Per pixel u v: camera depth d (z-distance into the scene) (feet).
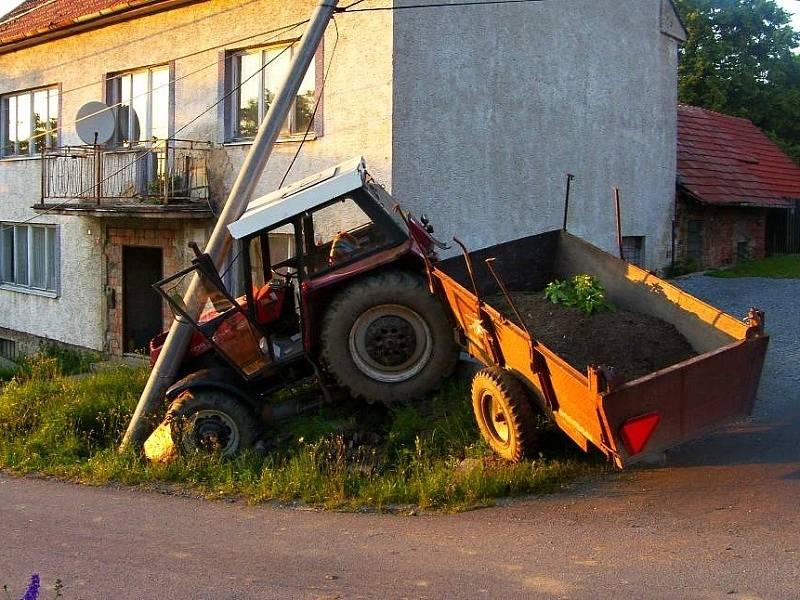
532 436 22.79
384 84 37.35
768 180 72.43
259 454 27.76
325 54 39.70
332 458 26.50
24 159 58.70
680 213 61.67
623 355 22.57
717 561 16.26
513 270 29.04
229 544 19.33
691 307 23.18
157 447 28.30
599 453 23.84
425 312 27.32
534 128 45.57
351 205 28.50
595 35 50.49
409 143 38.04
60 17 56.03
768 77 115.03
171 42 47.78
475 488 21.98
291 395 30.30
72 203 50.62
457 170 40.60
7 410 35.14
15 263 61.00
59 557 18.62
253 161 28.84
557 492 21.76
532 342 21.26
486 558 17.34
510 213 44.16
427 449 25.77
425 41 38.60
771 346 35.50
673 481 21.70
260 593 15.88
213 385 28.07
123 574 17.29
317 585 16.21
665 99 58.85
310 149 40.63
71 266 55.31
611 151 52.60
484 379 23.66
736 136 76.89
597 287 25.29
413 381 27.55
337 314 27.35
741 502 19.75
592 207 50.85
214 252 28.78
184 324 29.09
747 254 70.18
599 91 51.06
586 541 17.99
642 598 14.70
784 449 23.45
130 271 52.34
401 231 28.19
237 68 45.09
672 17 58.75
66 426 32.96
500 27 42.86
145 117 50.08
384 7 37.19
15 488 26.66
